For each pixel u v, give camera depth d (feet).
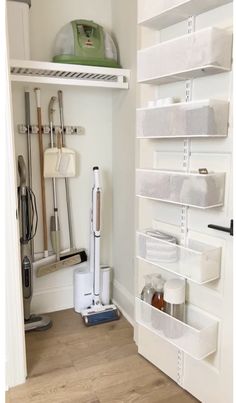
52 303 8.53
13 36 6.69
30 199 7.38
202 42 4.45
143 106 6.31
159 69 5.25
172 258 5.39
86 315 7.89
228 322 4.97
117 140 8.34
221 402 5.19
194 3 4.70
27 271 7.48
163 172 5.31
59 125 8.04
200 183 4.69
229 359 5.00
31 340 7.27
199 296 5.48
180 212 5.72
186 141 5.42
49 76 7.12
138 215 6.81
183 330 5.27
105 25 8.13
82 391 5.82
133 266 7.86
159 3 5.12
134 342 7.25
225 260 4.94
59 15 7.66
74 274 8.44
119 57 7.85
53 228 8.11
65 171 7.90
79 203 8.54
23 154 7.72
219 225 4.98
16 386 5.93
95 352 6.90
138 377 6.18
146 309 6.03
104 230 8.89
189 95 5.33
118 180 8.43
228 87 4.70
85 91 8.21
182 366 5.83
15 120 7.55
